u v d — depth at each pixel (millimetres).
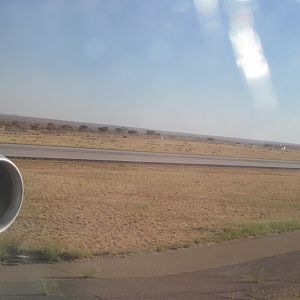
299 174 50531
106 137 115312
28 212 18828
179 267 11414
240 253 13305
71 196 23859
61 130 147125
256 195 30156
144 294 8875
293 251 13719
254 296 8953
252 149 125375
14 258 11570
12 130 117375
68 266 11117
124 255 12742
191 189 30859
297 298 8875
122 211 20797
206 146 109688
